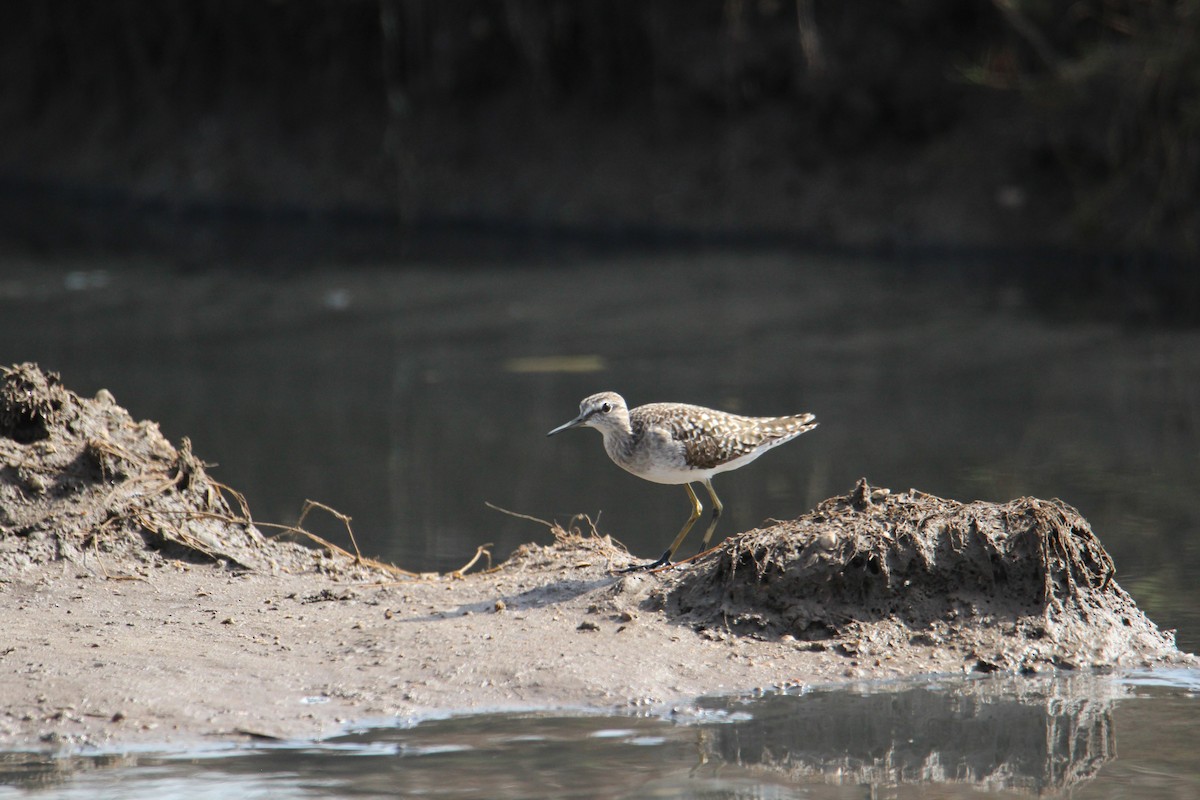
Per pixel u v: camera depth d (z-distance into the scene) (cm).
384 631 832
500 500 1232
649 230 3114
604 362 1873
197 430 1485
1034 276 2541
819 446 1430
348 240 3067
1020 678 788
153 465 1001
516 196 3281
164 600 883
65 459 963
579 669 777
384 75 3522
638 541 1093
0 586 881
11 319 2177
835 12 3042
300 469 1329
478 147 3400
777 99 3150
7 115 3922
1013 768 667
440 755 681
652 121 3291
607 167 3247
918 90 2980
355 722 721
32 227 3247
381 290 2453
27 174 3809
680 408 930
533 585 904
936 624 825
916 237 2858
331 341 2027
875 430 1496
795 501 1223
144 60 3741
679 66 3206
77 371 1786
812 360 1883
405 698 748
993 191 2853
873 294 2378
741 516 1177
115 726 707
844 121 3058
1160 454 1371
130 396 1642
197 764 670
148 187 3591
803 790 643
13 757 677
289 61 3625
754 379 1759
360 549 1072
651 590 866
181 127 3678
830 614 829
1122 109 2611
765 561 838
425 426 1521
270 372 1806
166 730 705
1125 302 2278
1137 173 2689
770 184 3080
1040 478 1282
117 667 768
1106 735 708
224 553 958
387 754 683
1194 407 1588
